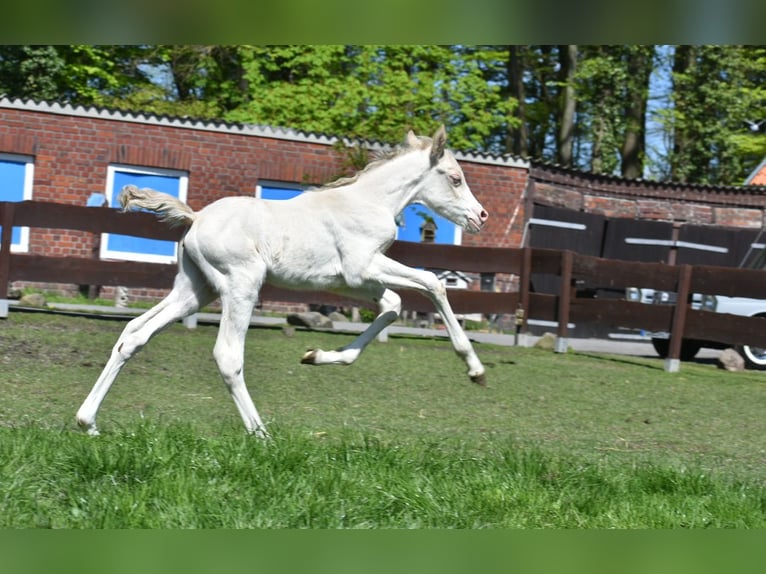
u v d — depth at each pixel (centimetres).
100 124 1714
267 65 2473
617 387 1120
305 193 706
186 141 1758
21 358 1001
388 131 2306
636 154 3044
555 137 3359
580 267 1401
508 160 1880
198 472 530
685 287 1330
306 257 689
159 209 669
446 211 748
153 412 783
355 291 713
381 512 504
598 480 589
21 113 1677
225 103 2644
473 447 707
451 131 2438
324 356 688
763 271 1327
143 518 471
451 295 1438
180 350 1130
